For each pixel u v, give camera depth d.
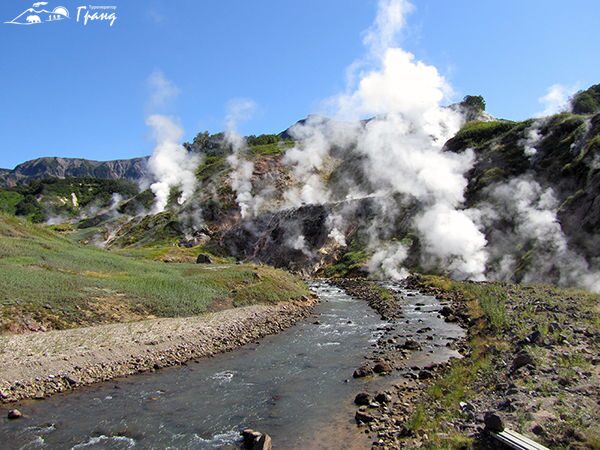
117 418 16.05
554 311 26.16
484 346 21.03
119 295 32.56
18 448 13.77
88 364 21.39
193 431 14.84
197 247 89.75
